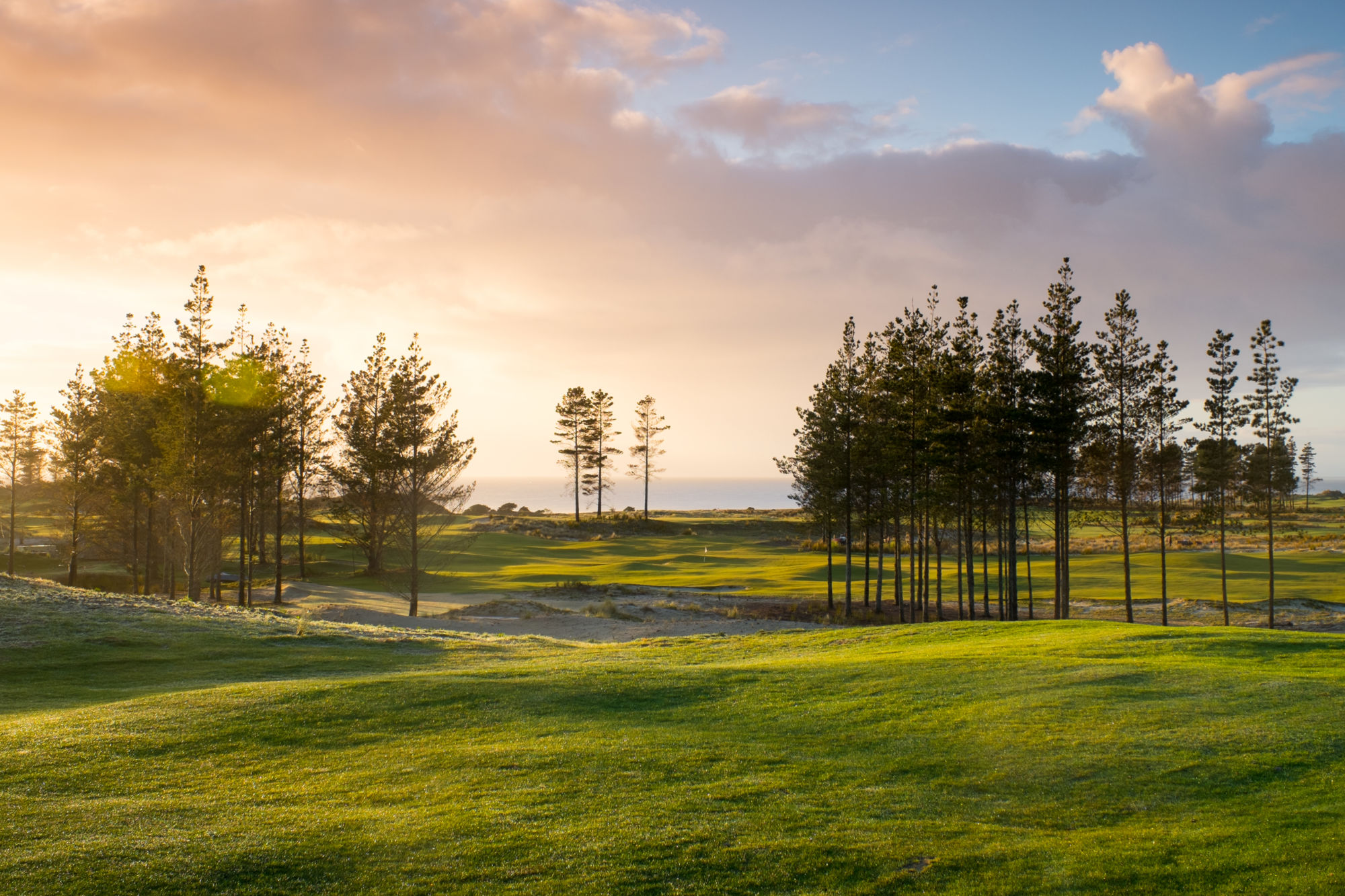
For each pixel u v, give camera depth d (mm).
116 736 12883
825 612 44281
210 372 40438
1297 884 7461
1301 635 18609
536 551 78562
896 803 10000
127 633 22359
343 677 18828
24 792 10406
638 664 19984
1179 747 11297
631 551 81688
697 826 9281
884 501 47000
